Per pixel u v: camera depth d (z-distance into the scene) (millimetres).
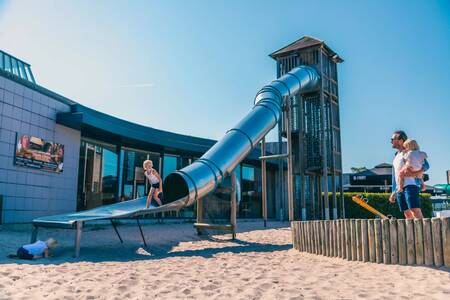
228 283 4273
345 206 20141
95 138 15250
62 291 3834
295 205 21672
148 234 10734
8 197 11023
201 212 11156
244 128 11211
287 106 14000
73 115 12781
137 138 15562
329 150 17641
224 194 10750
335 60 19109
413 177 5367
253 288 3953
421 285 3898
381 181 27250
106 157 15930
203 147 18969
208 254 7215
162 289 3957
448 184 25312
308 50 17812
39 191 12156
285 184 24391
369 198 19781
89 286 4082
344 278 4441
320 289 3885
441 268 4539
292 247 8258
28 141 11758
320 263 5715
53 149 12758
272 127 12312
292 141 18516
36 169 12062
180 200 8680
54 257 6523
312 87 17297
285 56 18453
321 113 17078
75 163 13781
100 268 5344
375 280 4273
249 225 15055
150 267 5477
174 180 9594
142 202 9898
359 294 3629
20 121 11523
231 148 10422
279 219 22500
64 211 13156
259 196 23766
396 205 19359
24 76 12742
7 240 8125
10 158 11117
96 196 15250
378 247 5273
